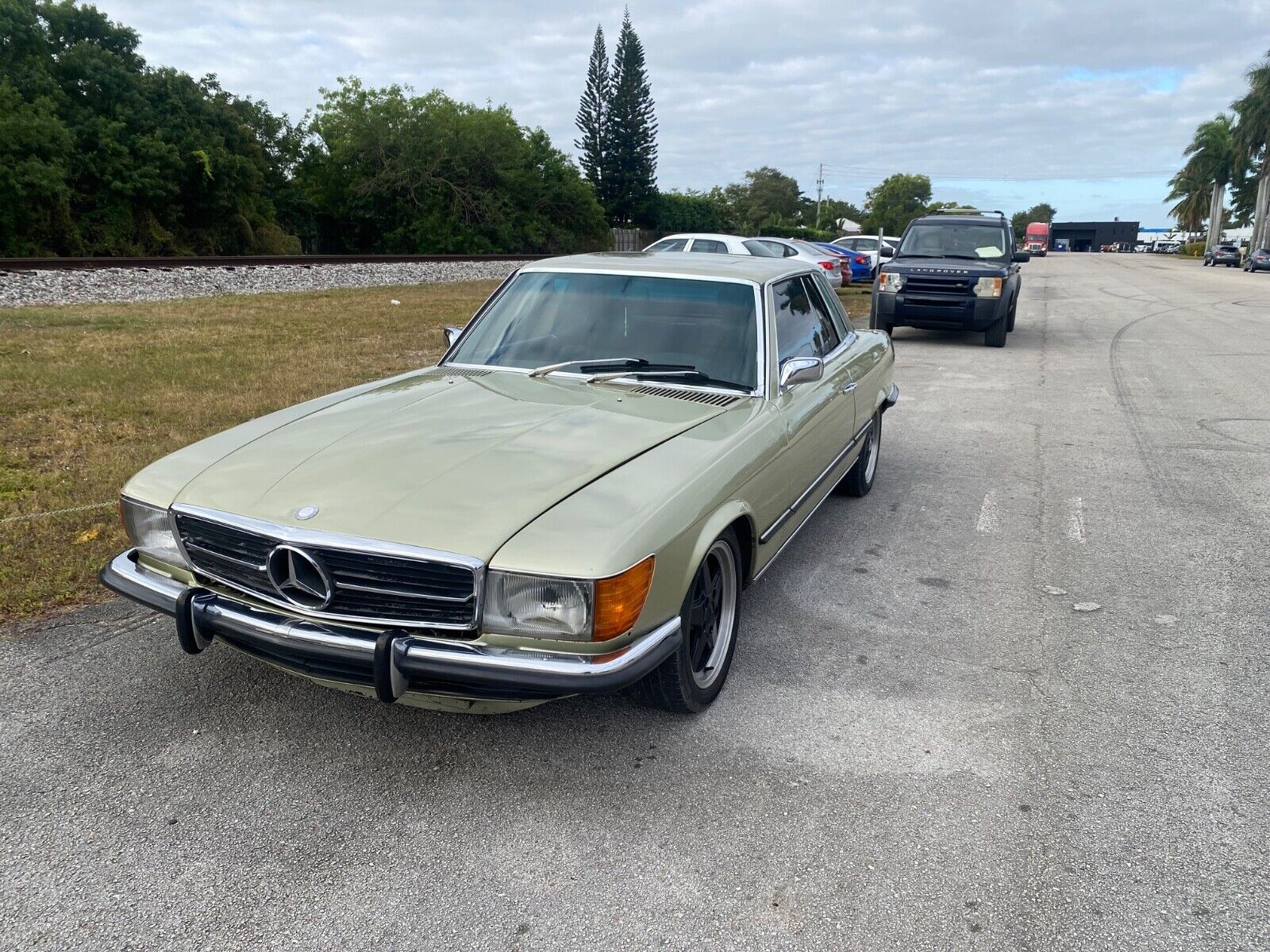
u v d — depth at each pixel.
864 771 2.96
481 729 3.17
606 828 2.66
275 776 2.88
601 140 66.12
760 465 3.41
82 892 2.37
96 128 31.81
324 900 2.36
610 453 3.07
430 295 18.88
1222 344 14.16
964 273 13.39
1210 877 2.49
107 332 11.67
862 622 4.12
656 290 4.18
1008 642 3.93
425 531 2.59
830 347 4.97
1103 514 5.71
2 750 2.96
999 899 2.40
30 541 4.61
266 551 2.72
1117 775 2.96
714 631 3.35
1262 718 3.31
